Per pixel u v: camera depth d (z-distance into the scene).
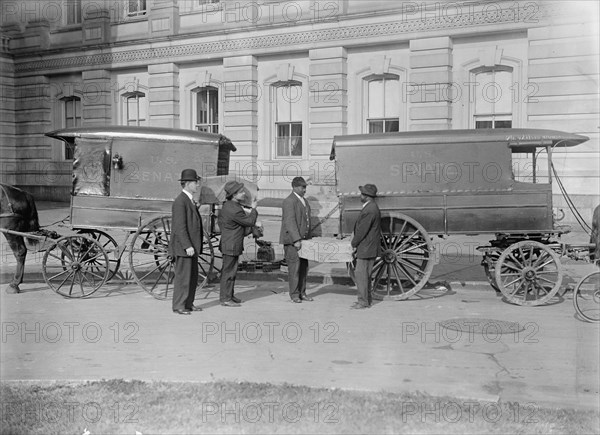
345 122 23.80
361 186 10.98
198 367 7.37
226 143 12.62
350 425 5.52
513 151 12.41
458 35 21.39
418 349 8.10
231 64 24.80
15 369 7.24
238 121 24.84
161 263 12.94
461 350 8.02
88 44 26.36
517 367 7.28
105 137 11.91
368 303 10.95
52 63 27.19
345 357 7.73
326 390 6.36
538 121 18.84
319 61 23.80
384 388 6.48
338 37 23.42
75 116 27.28
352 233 11.48
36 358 7.75
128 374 7.10
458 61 21.77
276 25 24.11
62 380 6.74
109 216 11.91
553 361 7.45
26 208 12.31
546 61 18.64
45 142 27.55
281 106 24.86
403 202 11.32
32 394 6.30
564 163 17.94
